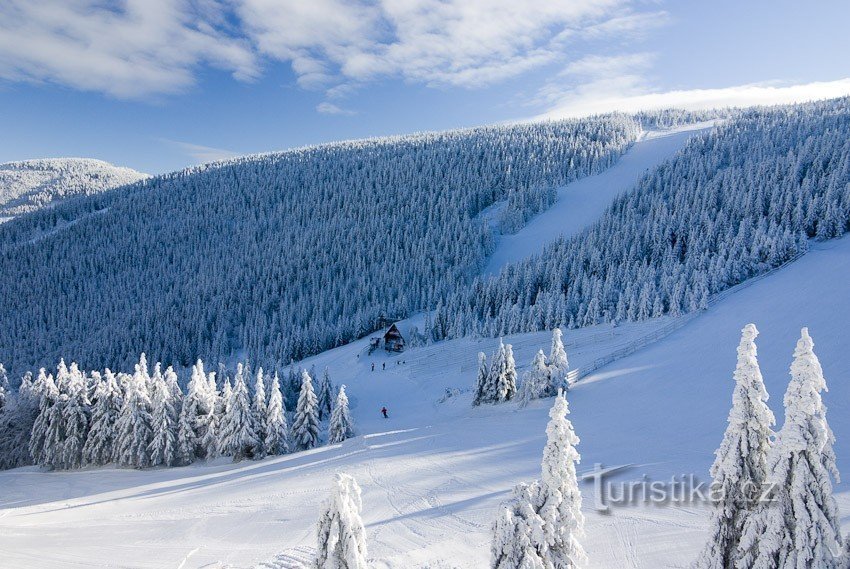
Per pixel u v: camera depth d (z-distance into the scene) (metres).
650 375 46.69
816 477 10.14
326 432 55.00
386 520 23.97
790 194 90.44
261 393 49.28
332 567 10.80
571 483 12.05
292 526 25.06
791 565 9.88
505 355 49.59
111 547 24.69
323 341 108.69
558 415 12.23
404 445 38.12
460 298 101.00
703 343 52.84
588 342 66.38
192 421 49.31
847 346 42.06
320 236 162.88
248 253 167.38
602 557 18.16
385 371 78.50
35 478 47.34
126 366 116.56
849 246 74.75
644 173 168.38
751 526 10.45
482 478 28.64
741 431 11.08
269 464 41.22
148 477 44.47
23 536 27.27
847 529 17.95
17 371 125.19
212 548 23.48
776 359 43.34
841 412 31.94
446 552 19.77
